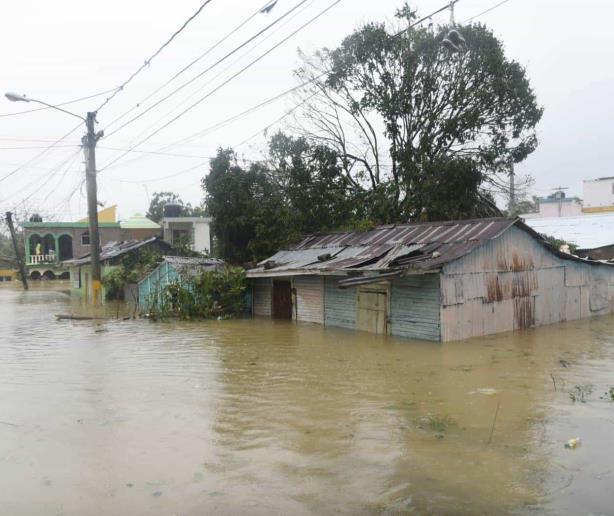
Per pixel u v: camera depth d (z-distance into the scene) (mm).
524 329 16078
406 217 24062
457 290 14289
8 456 6641
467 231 15867
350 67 23797
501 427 7348
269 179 25094
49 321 20484
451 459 6258
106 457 6559
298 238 22969
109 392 9617
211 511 5156
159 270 22844
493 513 5004
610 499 5242
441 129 23531
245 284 21047
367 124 25500
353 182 25109
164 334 16453
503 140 23828
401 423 7602
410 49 23453
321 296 18156
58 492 5633
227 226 24703
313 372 10945
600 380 9945
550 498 5273
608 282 19672
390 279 13727
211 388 9797
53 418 8133
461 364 11438
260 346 14117
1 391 9773
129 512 5176
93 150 22703
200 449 6762
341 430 7363
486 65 22297
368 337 15234
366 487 5582
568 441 6727
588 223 31203
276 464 6227
